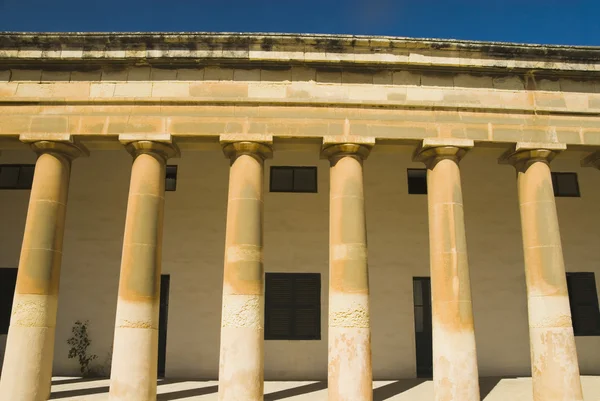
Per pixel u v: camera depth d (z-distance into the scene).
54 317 13.73
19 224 18.77
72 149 14.59
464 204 19.50
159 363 18.06
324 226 18.91
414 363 18.03
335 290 13.51
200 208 18.94
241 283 13.30
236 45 14.68
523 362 18.33
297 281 18.47
